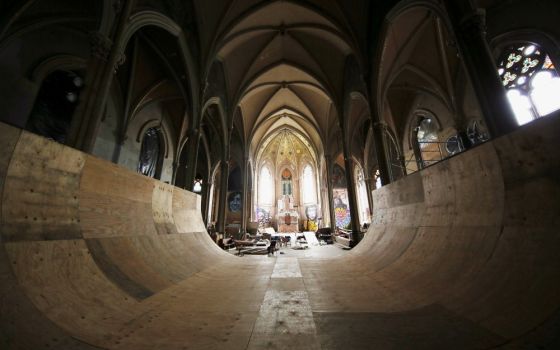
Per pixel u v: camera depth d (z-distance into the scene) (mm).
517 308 1897
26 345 1575
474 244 3010
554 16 8445
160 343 1824
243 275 4496
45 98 9867
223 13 10953
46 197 2686
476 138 12234
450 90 13055
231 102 15625
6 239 2127
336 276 4273
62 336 1775
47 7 8523
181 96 15914
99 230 3355
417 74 14281
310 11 11695
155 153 17578
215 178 27828
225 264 5766
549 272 1971
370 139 21422
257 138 25797
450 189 3814
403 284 3312
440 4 5875
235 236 20766
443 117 14680
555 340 1480
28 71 8750
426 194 4512
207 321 2268
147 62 13516
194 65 10352
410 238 4668
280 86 19219
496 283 2305
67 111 10875
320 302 2820
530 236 2352
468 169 3398
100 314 2205
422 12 9672
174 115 18734
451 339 1779
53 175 2826
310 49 14414
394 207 6090
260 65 15680
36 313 1856
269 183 37469
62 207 2873
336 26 10852
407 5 7145
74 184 3129
